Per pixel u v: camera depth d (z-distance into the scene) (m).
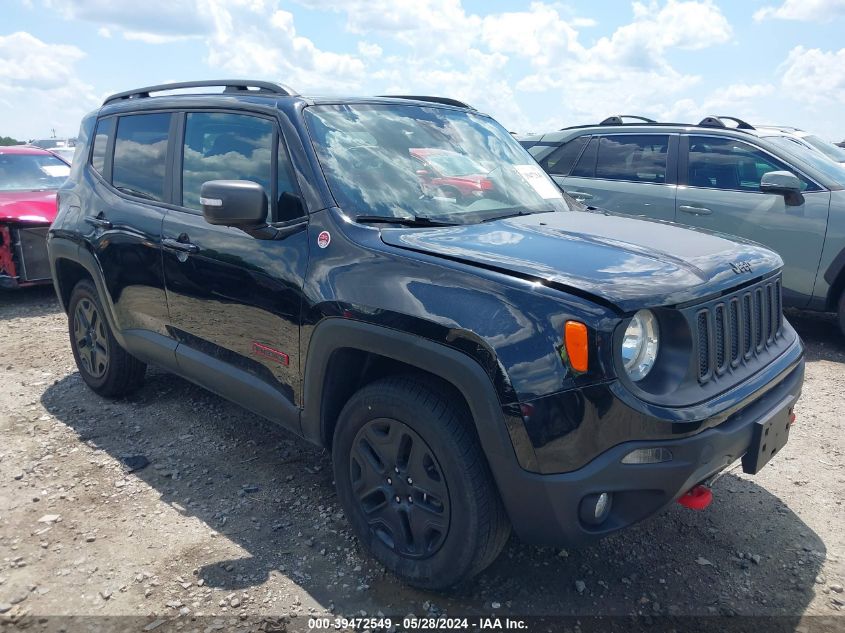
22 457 3.80
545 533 2.35
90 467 3.69
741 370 2.58
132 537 3.05
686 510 3.33
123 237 3.91
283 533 3.10
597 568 2.89
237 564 2.87
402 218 2.95
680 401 2.28
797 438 4.12
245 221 2.82
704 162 6.33
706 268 2.53
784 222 5.82
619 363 2.20
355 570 2.84
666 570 2.88
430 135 3.53
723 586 2.78
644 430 2.21
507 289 2.32
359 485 2.82
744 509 3.34
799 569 2.88
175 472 3.64
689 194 6.31
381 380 2.70
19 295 7.84
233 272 3.19
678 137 6.51
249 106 3.38
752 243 3.09
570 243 2.68
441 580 2.57
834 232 5.62
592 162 7.04
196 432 4.12
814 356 5.71
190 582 2.75
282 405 3.07
